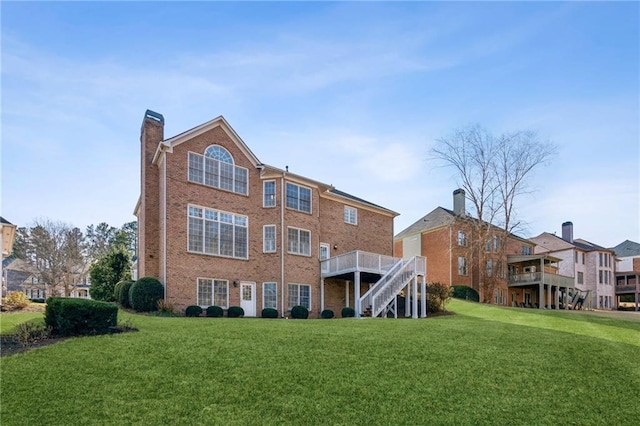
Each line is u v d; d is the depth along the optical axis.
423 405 7.01
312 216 24.38
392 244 30.58
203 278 20.23
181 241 19.70
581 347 10.95
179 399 6.94
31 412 6.39
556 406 7.19
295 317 21.73
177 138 20.03
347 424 6.34
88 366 8.17
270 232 22.78
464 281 37.56
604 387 8.10
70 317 10.42
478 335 12.07
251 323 13.30
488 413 6.84
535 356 9.84
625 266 62.38
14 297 18.36
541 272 38.69
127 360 8.54
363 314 21.19
